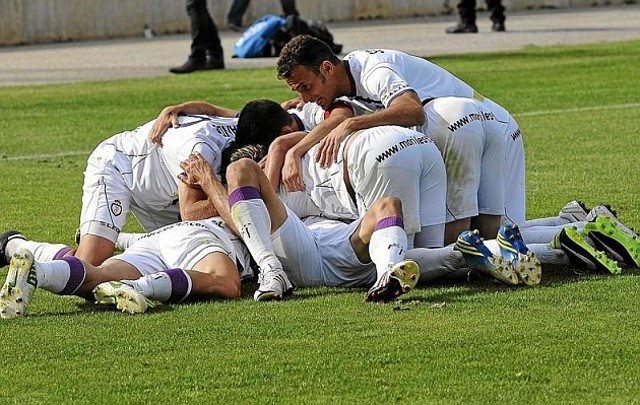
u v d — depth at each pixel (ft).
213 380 53.93
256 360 56.54
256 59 249.55
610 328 60.13
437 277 71.56
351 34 307.37
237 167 71.15
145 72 232.73
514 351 56.85
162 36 329.93
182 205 74.54
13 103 187.83
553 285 69.56
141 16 331.57
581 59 229.25
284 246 71.46
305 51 75.92
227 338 60.34
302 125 81.56
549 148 131.34
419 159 72.38
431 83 79.30
